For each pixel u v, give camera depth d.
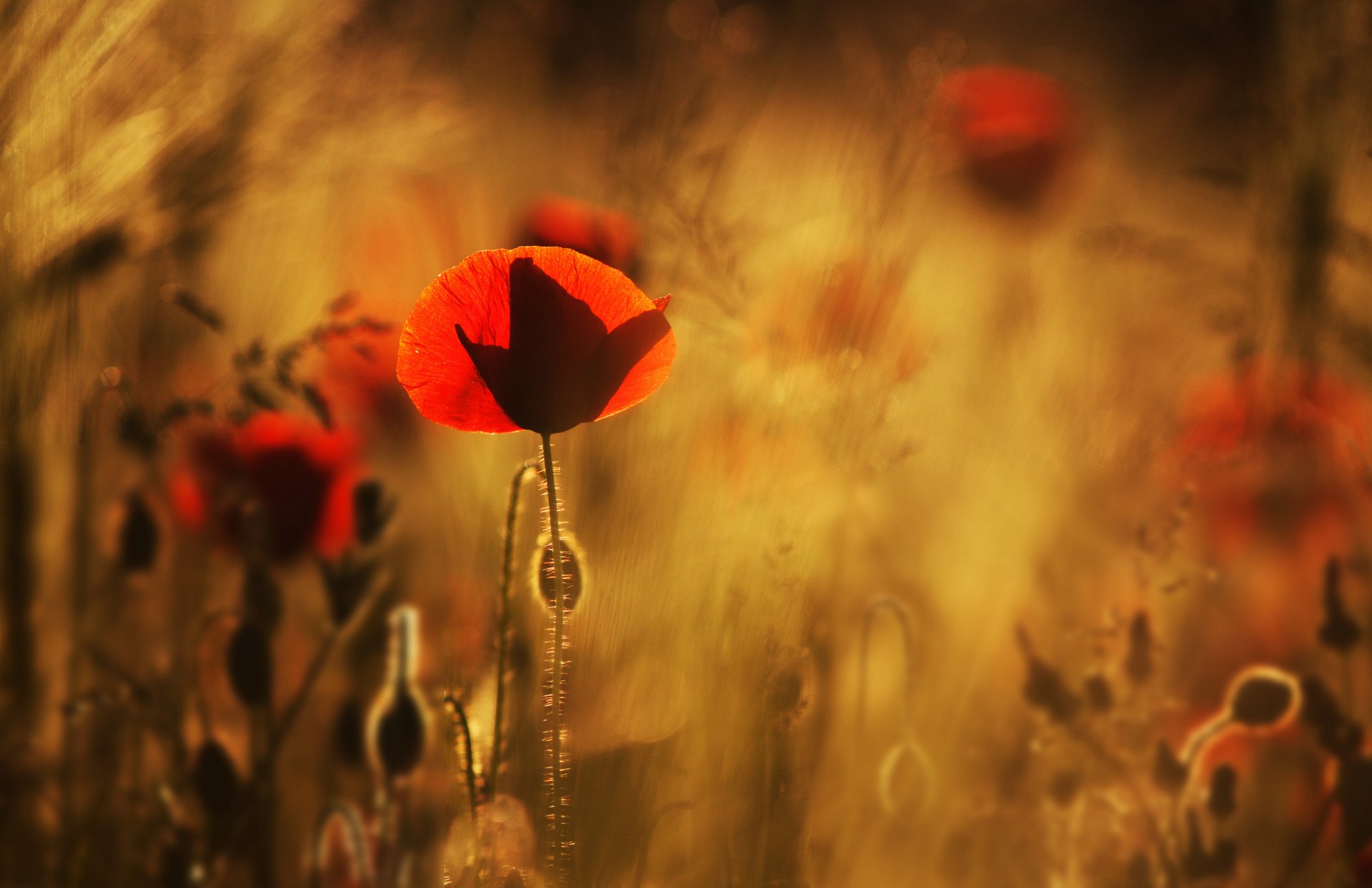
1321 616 1.60
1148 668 1.57
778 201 2.20
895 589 1.66
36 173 1.69
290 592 1.62
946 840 1.58
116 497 1.61
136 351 1.75
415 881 1.55
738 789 1.55
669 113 1.77
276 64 1.92
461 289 1.45
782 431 1.65
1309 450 1.71
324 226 2.18
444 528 1.63
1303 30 1.99
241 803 1.55
